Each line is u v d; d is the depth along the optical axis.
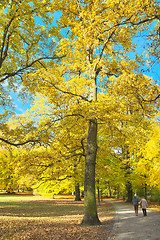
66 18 8.73
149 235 6.20
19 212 12.89
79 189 27.20
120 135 10.21
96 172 13.57
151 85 6.93
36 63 12.58
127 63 8.67
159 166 12.97
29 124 10.28
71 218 10.80
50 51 12.18
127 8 5.95
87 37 6.82
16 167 11.86
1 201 22.67
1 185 34.56
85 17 6.73
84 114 7.80
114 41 8.34
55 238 6.11
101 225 8.27
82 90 8.08
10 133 10.12
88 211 8.61
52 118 9.11
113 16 6.17
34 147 10.50
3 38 11.09
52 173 12.90
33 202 22.41
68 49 8.21
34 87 8.12
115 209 16.11
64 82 7.66
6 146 12.30
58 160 10.94
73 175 15.17
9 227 7.33
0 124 10.58
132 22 6.19
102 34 6.64
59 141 10.03
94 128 9.73
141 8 5.86
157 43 5.97
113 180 19.78
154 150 12.98
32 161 10.89
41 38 11.78
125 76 7.52
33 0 10.60
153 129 13.12
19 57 12.71
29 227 7.60
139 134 9.40
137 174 18.62
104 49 8.81
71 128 9.54
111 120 8.20
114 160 20.06
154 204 21.59
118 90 8.07
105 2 6.30
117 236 6.34
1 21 10.76
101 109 7.15
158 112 7.88
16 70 12.88
